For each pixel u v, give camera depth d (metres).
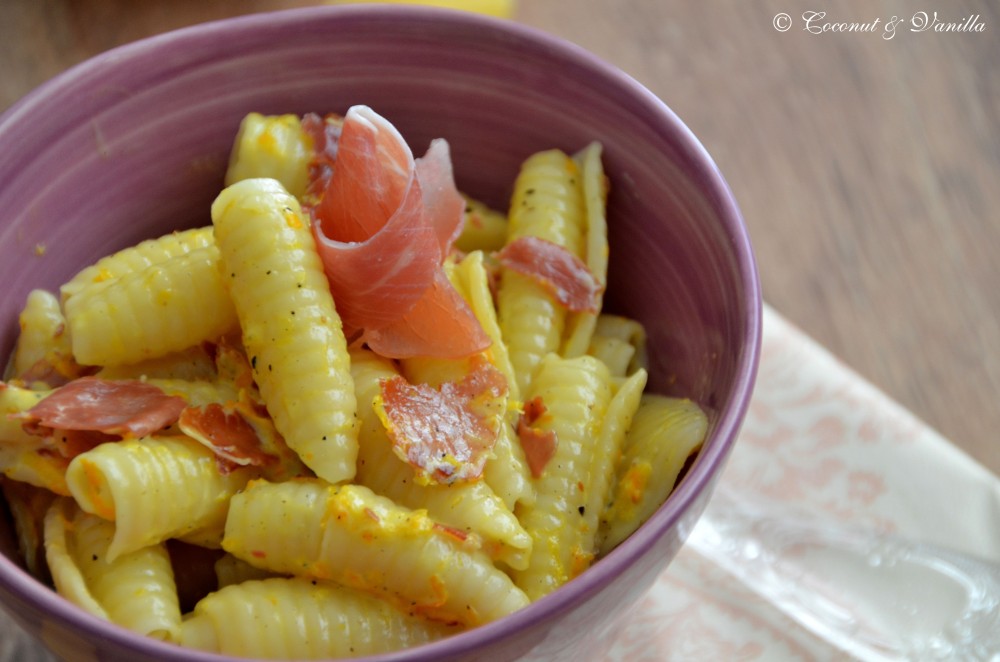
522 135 0.38
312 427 0.31
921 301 0.46
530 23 0.50
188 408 0.32
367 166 0.33
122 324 0.32
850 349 0.45
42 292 0.35
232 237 0.32
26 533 0.33
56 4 0.48
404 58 0.37
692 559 0.38
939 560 0.38
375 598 0.31
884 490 0.39
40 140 0.34
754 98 0.49
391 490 0.32
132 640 0.28
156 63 0.35
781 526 0.38
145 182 0.37
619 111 0.36
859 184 0.48
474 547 0.31
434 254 0.32
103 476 0.31
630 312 0.37
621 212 0.37
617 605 0.30
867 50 0.50
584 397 0.34
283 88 0.37
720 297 0.34
